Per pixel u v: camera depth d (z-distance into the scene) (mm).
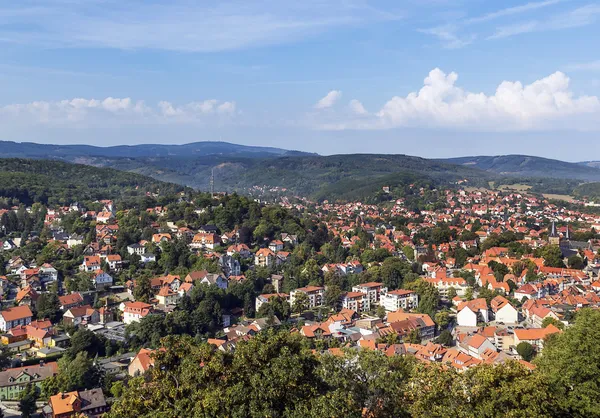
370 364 84812
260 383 71812
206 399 69250
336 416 69875
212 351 81750
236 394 71125
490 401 72375
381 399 81375
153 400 76000
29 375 168875
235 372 76375
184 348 82250
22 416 147625
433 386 75500
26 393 159125
